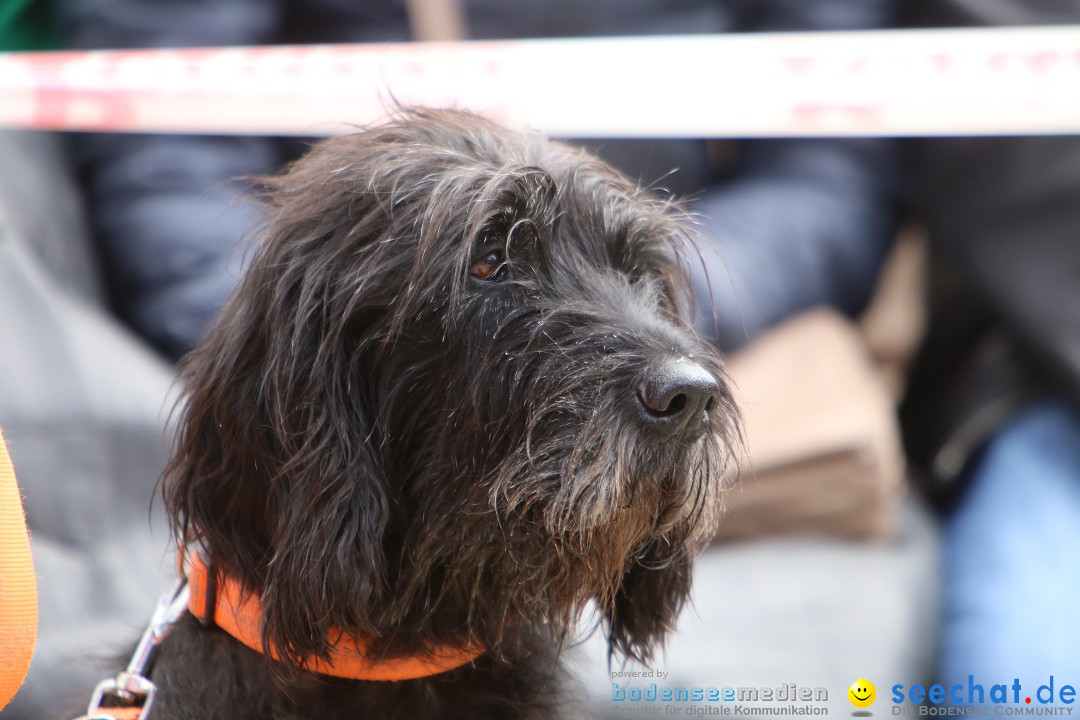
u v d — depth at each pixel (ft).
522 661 12.37
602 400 10.94
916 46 19.65
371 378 11.38
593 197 12.55
